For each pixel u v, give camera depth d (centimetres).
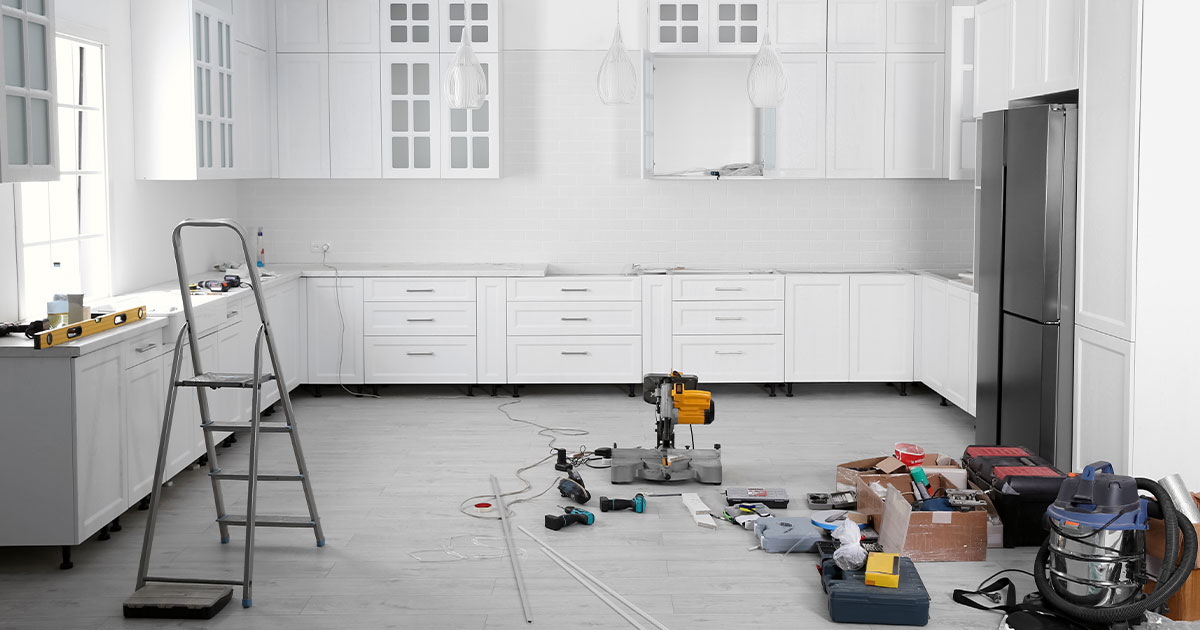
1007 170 528
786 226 791
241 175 680
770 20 743
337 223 784
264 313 415
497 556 425
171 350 496
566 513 465
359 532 454
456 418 678
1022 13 541
